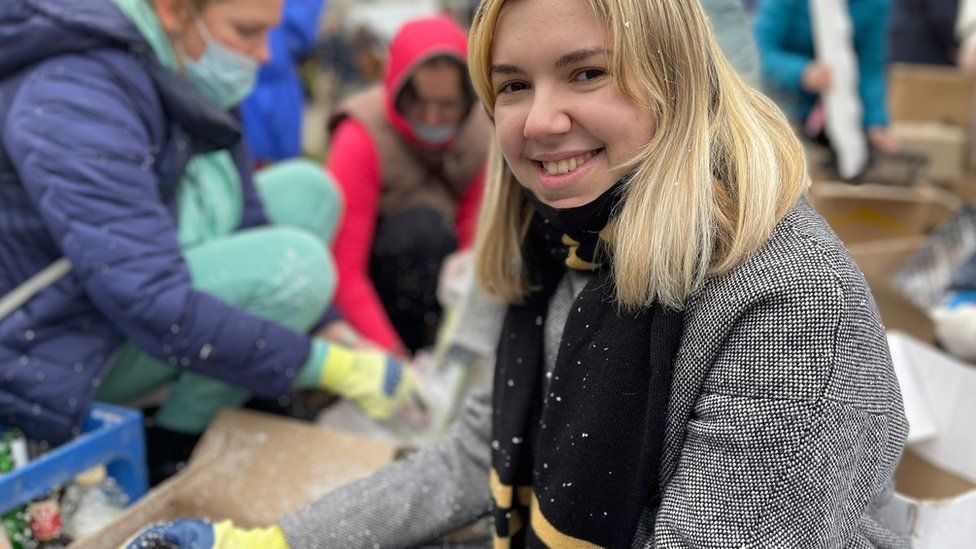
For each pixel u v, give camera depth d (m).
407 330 2.53
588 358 0.96
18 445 1.43
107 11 1.47
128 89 1.51
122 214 1.46
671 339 0.90
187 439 1.81
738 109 0.91
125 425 1.49
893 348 1.67
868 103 3.12
